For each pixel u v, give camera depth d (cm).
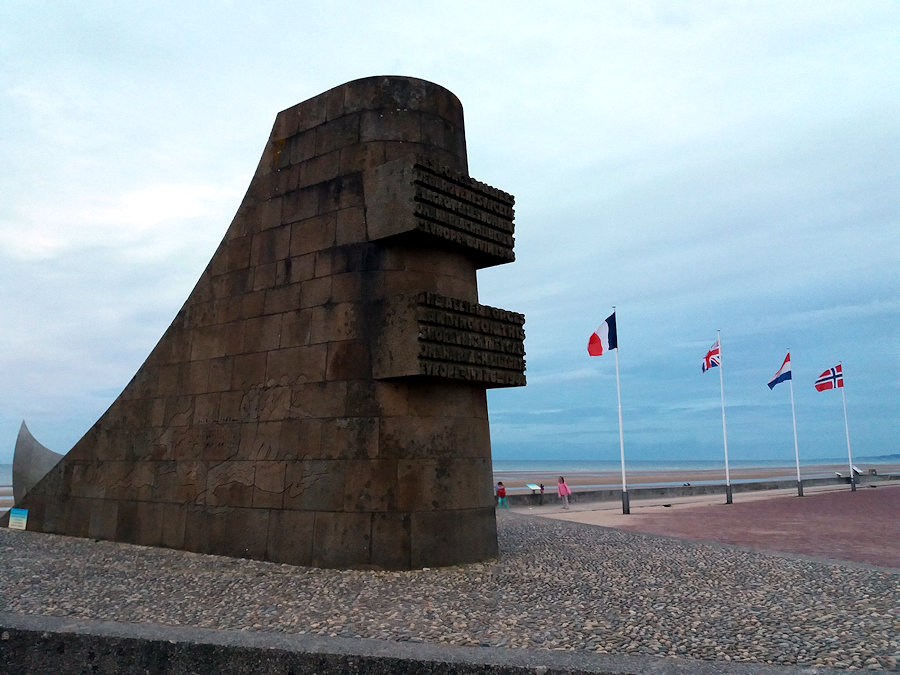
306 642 525
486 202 1059
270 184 1132
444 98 1102
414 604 698
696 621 636
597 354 2373
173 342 1208
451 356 936
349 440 936
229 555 1019
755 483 4091
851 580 851
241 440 1055
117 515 1208
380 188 969
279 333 1050
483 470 1020
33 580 827
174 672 523
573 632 593
